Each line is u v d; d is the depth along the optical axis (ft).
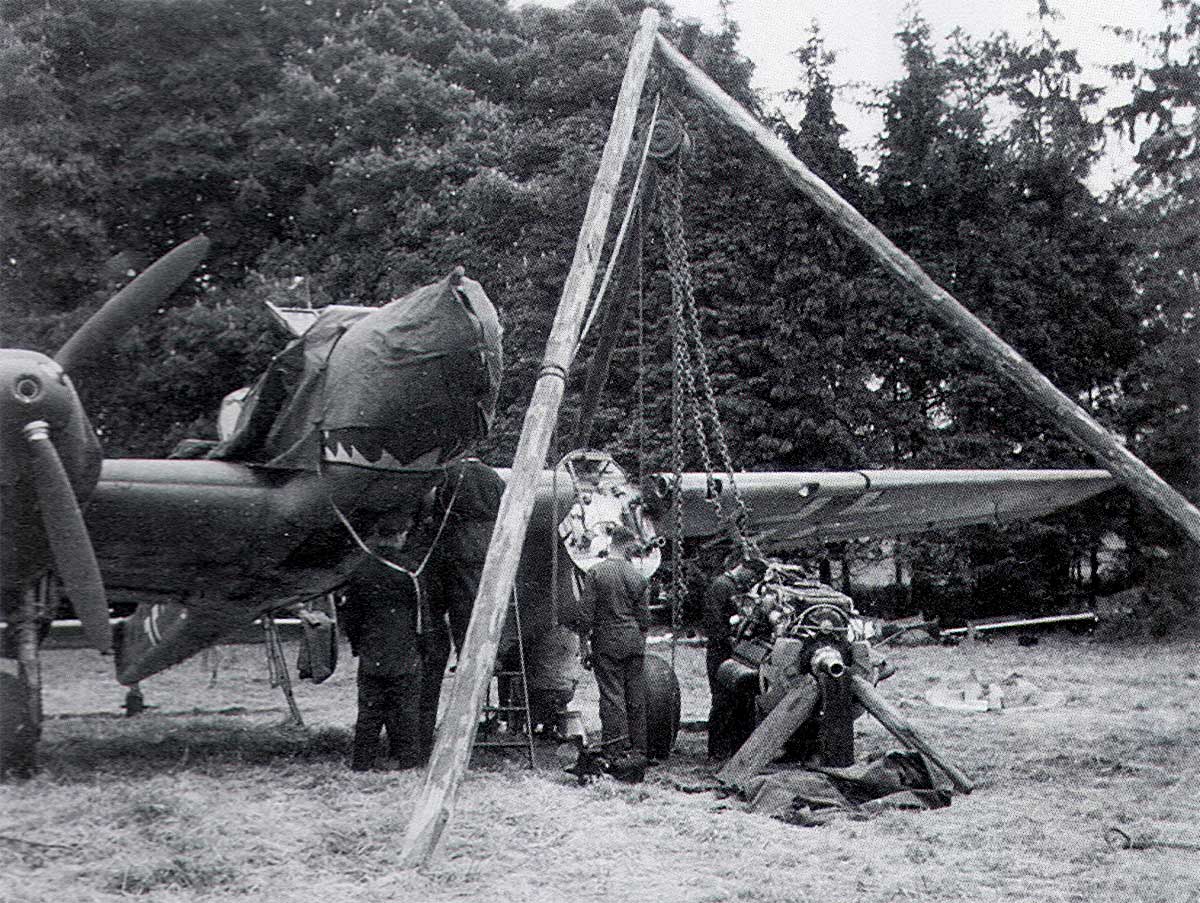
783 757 25.96
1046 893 16.38
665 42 29.27
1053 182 81.87
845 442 77.20
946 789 23.49
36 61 80.38
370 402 26.50
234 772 26.30
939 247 81.05
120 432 81.56
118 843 18.42
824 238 77.71
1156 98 80.69
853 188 80.94
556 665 33.17
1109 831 20.17
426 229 79.71
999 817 21.52
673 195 30.25
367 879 16.76
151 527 27.02
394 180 81.66
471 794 22.89
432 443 27.07
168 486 26.76
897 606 82.84
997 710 38.91
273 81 88.69
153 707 43.96
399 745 27.43
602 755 26.11
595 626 26.68
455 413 26.86
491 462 76.64
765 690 25.91
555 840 19.20
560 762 29.17
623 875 17.17
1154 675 49.78
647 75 30.37
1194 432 73.15
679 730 34.73
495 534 21.20
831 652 25.18
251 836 18.88
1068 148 82.28
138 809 20.61
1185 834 20.04
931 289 26.94
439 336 26.32
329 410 26.99
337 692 50.57
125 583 29.17
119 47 85.05
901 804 22.52
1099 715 37.52
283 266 82.94
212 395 82.23
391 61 86.94
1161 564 72.43
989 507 45.01
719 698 29.17
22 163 78.84
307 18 88.74
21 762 24.98
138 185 84.99
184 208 86.79
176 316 79.66
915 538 78.13
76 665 64.59
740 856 18.45
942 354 78.38
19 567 24.77
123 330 25.82
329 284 82.43
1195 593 70.95
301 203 85.87
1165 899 16.12
